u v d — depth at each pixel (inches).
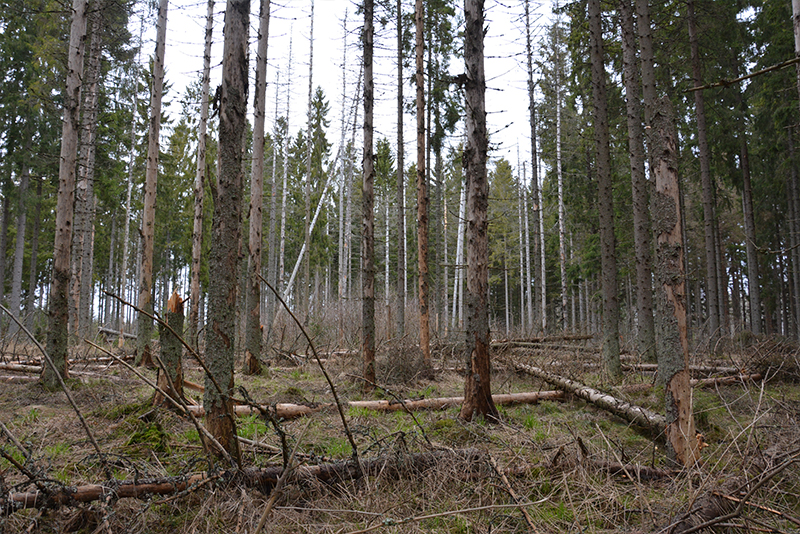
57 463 171.5
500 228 1264.8
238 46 178.9
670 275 181.6
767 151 670.5
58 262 305.0
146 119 940.0
